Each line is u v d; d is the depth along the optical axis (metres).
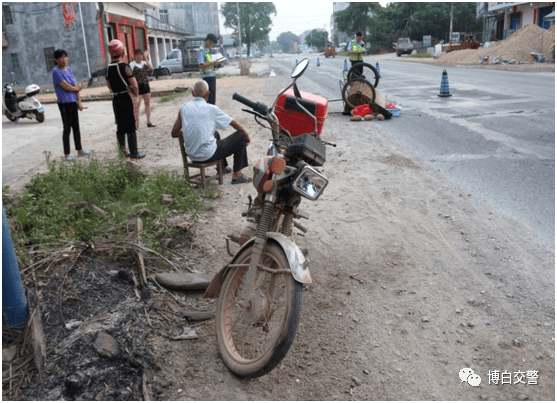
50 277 3.41
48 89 29.52
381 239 4.62
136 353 2.85
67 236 4.13
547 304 3.43
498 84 17.59
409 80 21.06
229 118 5.91
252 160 7.64
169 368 2.85
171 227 4.75
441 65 35.28
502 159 7.09
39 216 4.46
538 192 5.62
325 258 4.29
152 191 5.35
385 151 7.93
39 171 7.32
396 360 2.96
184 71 35.22
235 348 3.01
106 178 5.88
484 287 3.70
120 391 2.62
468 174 6.47
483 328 3.22
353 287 3.80
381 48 74.25
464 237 4.57
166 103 16.36
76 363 2.71
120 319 3.12
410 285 3.79
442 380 2.78
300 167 2.70
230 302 3.04
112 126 12.16
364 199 5.71
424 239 4.58
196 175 6.19
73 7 28.47
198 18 70.06
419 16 71.19
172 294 3.60
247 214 3.59
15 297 2.93
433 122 10.29
